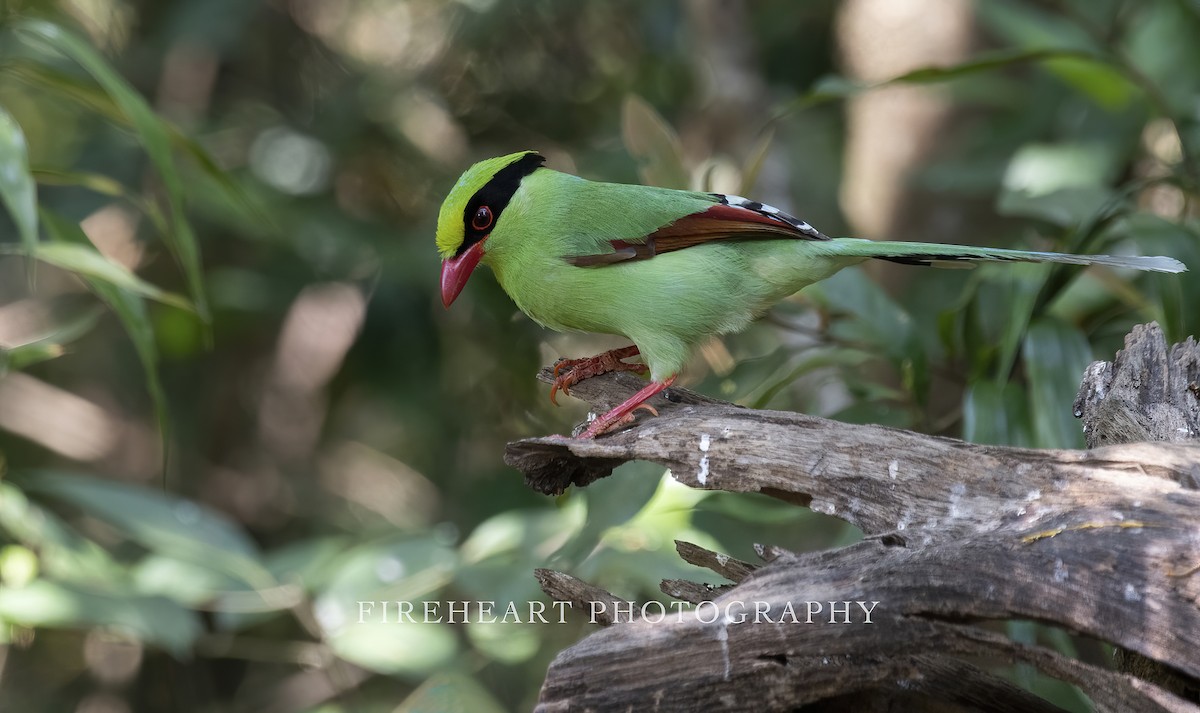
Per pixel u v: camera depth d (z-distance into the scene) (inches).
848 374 404.2
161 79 596.4
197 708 577.3
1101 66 400.2
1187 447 205.5
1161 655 183.5
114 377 605.0
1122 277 398.9
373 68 616.1
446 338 565.6
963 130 547.8
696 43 620.1
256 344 627.8
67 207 544.7
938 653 199.0
